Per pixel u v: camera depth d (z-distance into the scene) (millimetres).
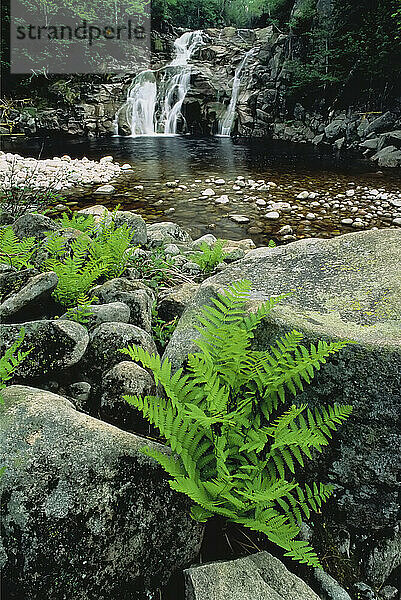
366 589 2264
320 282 3148
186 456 2078
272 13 25469
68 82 21906
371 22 18297
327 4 20141
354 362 2355
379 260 3375
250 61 24016
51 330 2783
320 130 19406
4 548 1839
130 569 1957
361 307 2760
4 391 2295
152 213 9031
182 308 3701
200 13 35344
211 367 2293
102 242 4539
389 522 2412
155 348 3096
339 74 19016
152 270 4867
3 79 21047
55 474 1942
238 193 10594
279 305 2822
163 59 26531
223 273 3451
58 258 4168
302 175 12695
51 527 1857
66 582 1829
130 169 13359
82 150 17031
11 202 7301
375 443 2350
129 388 2615
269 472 2299
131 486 2025
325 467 2445
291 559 2281
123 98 22484
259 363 2346
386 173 12945
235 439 2221
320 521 2455
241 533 2330
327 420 2221
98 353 2916
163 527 2053
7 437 2020
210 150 17234
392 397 2297
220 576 1986
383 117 16781
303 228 8141
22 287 3459
